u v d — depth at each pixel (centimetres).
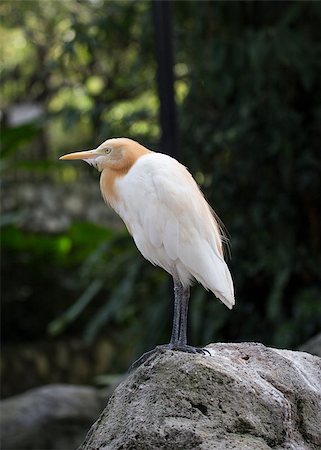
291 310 1303
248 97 1284
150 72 1476
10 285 1917
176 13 1386
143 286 1424
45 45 1950
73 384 1900
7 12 1906
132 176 536
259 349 536
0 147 1477
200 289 1242
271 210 1295
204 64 1303
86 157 546
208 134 1319
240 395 481
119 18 1438
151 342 1301
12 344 1916
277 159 1298
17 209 1828
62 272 1922
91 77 1672
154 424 472
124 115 1380
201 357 497
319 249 1319
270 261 1257
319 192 1312
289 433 491
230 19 1328
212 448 458
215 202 1335
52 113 1440
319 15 1276
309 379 532
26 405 1268
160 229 527
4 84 2114
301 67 1231
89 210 2039
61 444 1237
